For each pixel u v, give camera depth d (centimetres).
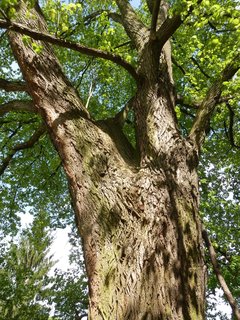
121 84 1066
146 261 356
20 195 1134
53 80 475
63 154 435
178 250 373
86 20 796
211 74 792
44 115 462
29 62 472
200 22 447
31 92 474
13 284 1476
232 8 429
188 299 348
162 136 469
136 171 438
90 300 352
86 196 405
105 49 585
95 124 480
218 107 762
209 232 924
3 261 1581
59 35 456
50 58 489
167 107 512
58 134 443
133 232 377
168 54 598
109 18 859
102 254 367
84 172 419
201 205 916
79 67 977
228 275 960
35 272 2019
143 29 652
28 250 2128
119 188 408
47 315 1634
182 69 824
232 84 498
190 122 925
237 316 413
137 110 518
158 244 369
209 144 1009
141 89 524
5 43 925
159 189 411
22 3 503
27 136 1048
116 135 500
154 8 461
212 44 536
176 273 356
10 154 732
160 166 436
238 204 991
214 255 476
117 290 342
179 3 437
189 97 607
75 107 468
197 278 367
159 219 386
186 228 395
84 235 387
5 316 1428
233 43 532
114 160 440
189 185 434
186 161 454
